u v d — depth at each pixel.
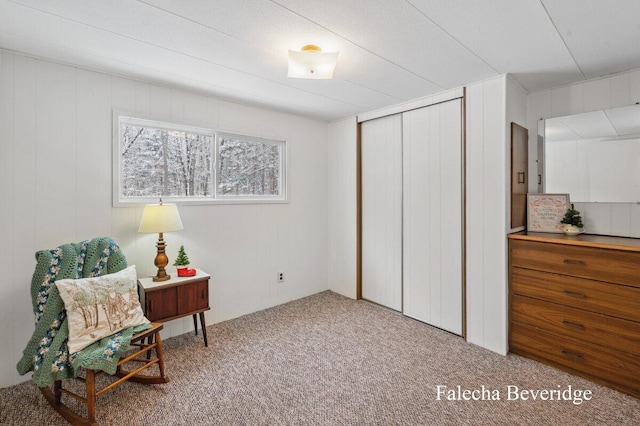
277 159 3.56
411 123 3.08
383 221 3.42
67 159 2.23
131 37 1.83
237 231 3.16
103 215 2.38
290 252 3.62
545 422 1.68
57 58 2.12
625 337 1.90
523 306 2.34
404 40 1.85
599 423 1.67
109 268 2.09
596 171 2.43
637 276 1.85
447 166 2.80
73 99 2.24
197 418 1.73
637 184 2.27
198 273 2.63
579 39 1.84
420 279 3.04
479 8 1.53
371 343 2.60
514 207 2.49
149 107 2.58
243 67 2.26
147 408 1.80
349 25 1.69
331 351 2.47
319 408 1.81
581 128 2.50
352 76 2.42
